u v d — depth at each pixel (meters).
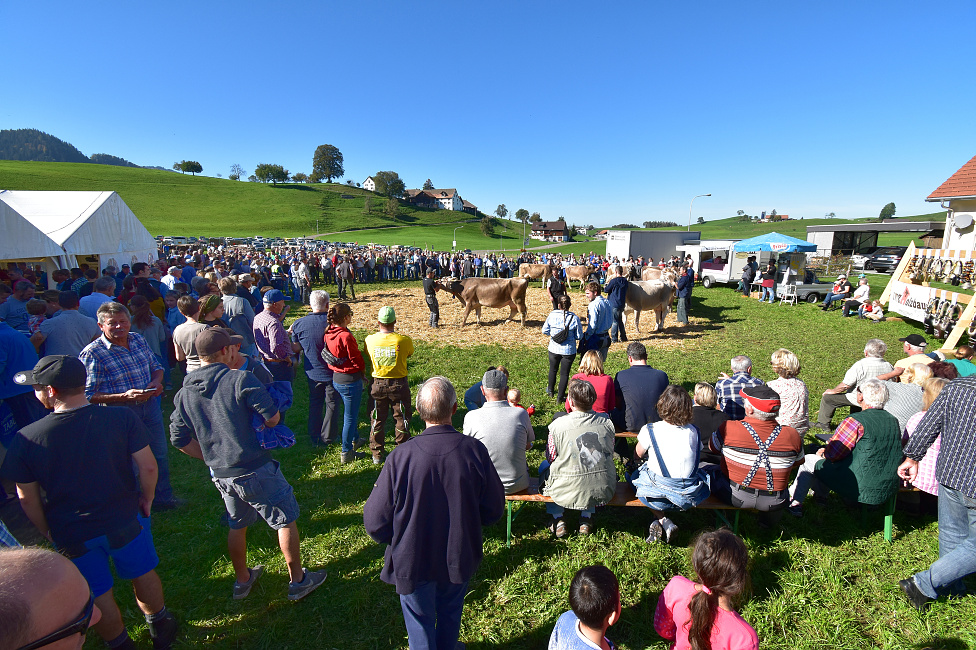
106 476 2.29
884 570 3.31
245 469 2.75
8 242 9.12
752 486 3.37
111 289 6.29
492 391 3.51
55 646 1.20
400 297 18.02
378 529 2.16
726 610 2.04
